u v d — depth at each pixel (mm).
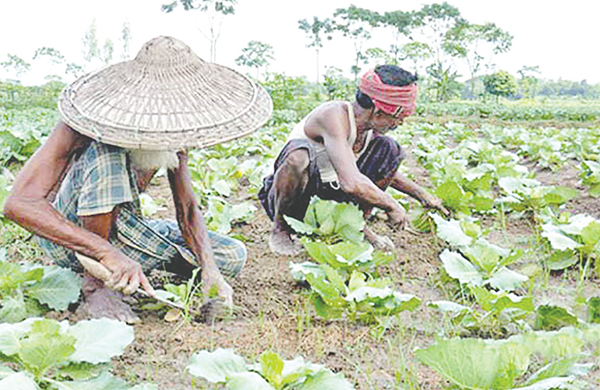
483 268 3576
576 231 4102
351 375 2699
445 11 66062
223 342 2932
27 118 16688
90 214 2965
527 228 5316
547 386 2143
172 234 3602
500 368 2258
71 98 2826
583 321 3170
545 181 8164
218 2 59500
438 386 2613
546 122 24953
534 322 3244
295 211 4305
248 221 5195
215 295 3154
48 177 2908
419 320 3275
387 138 4309
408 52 59344
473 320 3064
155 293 3047
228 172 7059
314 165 4098
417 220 4859
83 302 3219
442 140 12727
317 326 3135
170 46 2828
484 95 50094
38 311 3105
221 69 2984
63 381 2328
